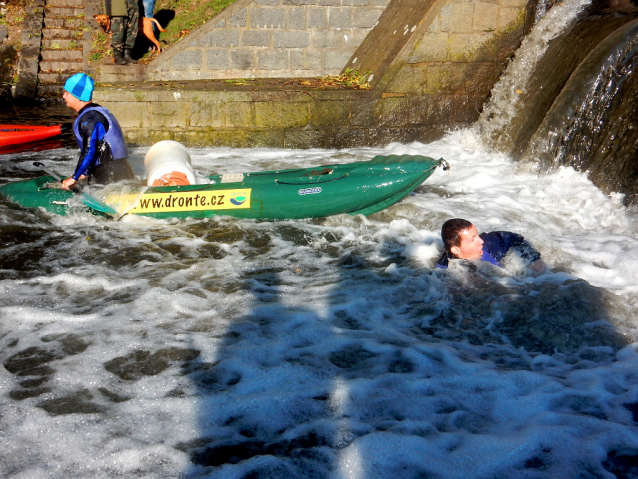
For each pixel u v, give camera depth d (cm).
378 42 1126
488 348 386
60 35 1512
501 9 1022
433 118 1059
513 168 842
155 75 1191
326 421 311
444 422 308
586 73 777
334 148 1043
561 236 587
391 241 582
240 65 1196
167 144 734
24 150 999
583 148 761
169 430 308
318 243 583
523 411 316
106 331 411
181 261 539
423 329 412
